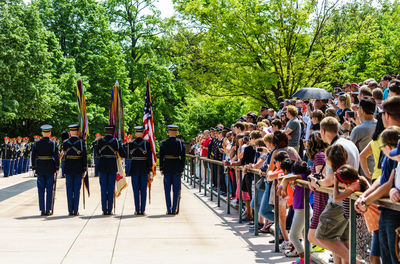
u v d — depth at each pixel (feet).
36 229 30.01
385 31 106.52
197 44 82.43
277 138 23.85
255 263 21.25
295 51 73.67
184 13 77.66
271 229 27.78
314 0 70.03
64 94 115.75
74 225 31.55
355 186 14.28
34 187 62.23
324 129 17.12
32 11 111.34
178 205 36.55
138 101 139.74
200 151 61.00
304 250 18.22
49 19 126.52
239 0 72.13
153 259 22.11
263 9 70.79
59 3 125.59
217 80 77.87
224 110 129.39
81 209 39.93
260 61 74.33
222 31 72.74
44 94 112.37
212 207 40.34
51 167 36.19
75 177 36.29
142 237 27.25
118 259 22.12
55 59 120.26
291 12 69.00
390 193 11.59
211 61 77.15
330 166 15.51
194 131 131.85
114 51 130.31
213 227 30.35
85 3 128.57
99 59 125.59
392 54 99.25
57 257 22.53
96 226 31.09
